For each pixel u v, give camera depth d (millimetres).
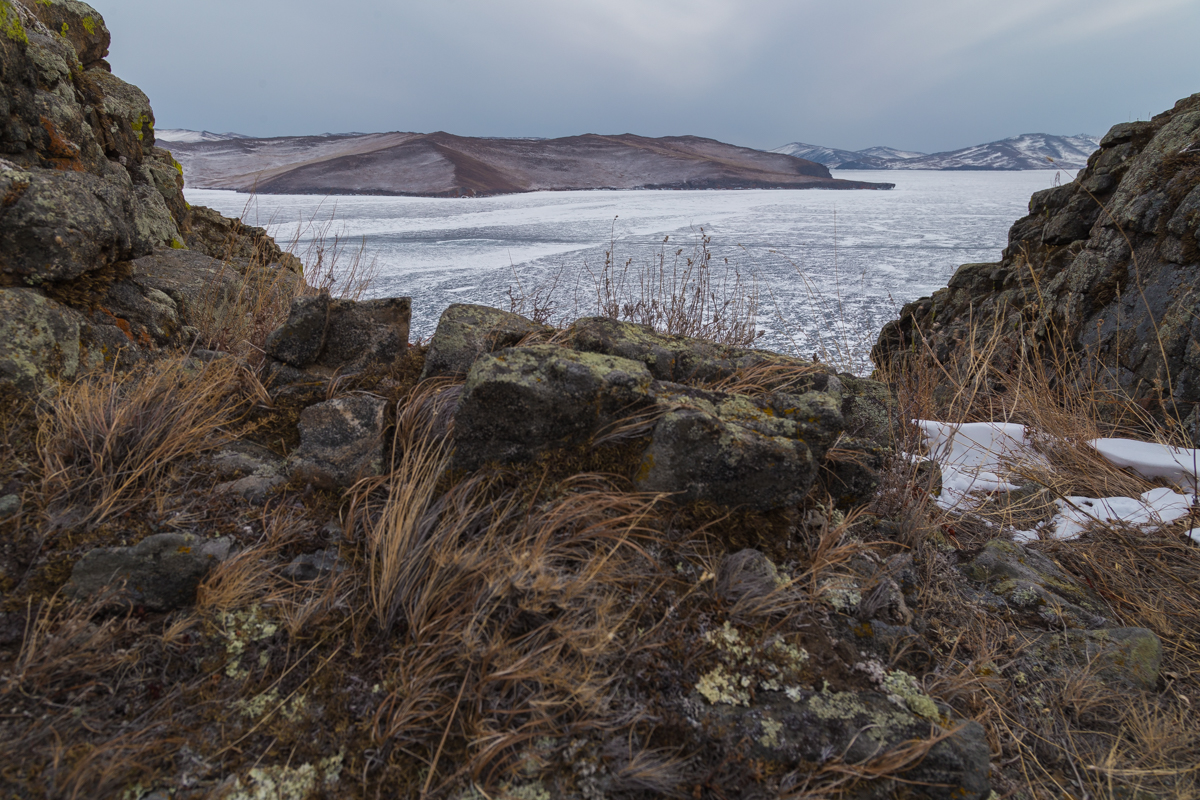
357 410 2219
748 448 2059
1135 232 4648
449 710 1578
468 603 1754
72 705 1487
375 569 1853
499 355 2166
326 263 7656
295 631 1690
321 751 1496
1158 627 2391
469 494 2055
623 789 1494
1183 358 3854
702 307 5340
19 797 1307
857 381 2861
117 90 5875
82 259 2451
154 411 2125
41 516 1801
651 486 2090
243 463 2172
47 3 5441
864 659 1883
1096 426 3934
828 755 1572
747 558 2035
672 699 1680
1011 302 6156
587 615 1770
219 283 3793
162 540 1725
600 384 2078
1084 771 1779
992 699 1929
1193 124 4586
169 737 1465
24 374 2072
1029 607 2344
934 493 2865
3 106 3119
